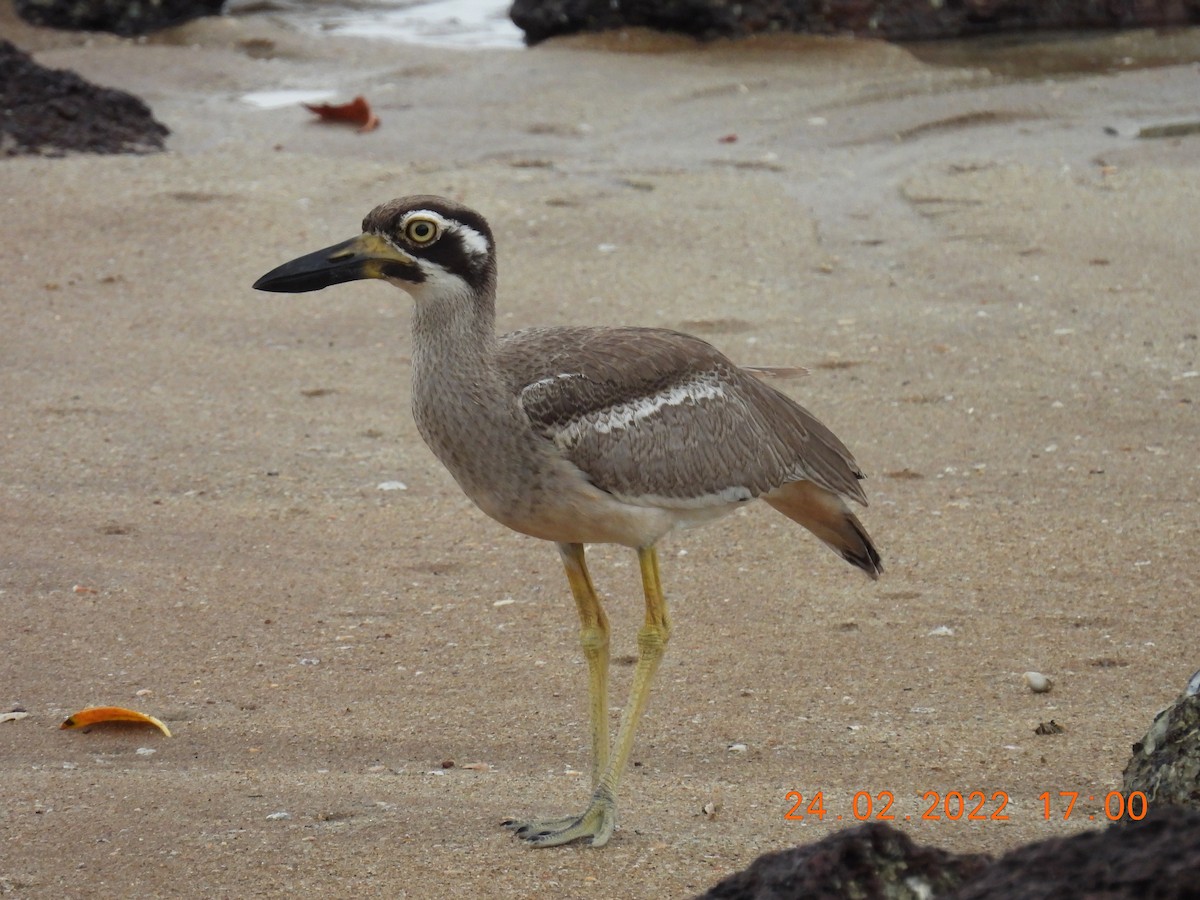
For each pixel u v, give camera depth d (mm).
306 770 9008
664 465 8562
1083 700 9742
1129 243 19047
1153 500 12836
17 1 29734
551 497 8367
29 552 12109
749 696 9953
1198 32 29312
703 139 23859
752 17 28922
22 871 7688
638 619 11211
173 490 13312
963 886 5375
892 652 10539
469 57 28406
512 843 7988
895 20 29219
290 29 30016
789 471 9273
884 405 14922
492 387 8242
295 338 16797
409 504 13148
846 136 23859
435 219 8148
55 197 20453
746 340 16469
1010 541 12211
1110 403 14836
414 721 9672
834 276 18375
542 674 10344
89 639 10828
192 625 11070
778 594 11523
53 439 14203
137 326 16969
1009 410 14750
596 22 29422
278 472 13695
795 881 5629
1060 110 24797
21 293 17750
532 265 18609
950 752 9102
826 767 8977
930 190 21203
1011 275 18203
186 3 30094
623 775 8938
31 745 9344
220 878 7602
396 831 8109
